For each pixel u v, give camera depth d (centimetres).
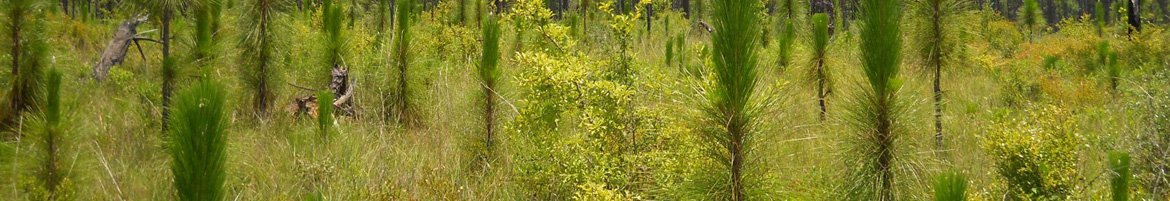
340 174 422
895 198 326
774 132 333
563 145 410
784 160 400
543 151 405
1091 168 450
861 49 324
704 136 310
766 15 1230
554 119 420
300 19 1328
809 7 1192
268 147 503
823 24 580
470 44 999
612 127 391
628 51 488
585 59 456
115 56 781
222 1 689
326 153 446
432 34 1079
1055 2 4678
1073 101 711
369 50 770
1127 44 1019
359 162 440
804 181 392
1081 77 896
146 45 1002
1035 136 388
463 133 495
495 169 464
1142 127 459
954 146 530
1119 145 463
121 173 416
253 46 638
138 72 844
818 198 367
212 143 189
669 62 822
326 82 693
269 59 644
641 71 479
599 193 344
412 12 1567
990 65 896
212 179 189
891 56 312
